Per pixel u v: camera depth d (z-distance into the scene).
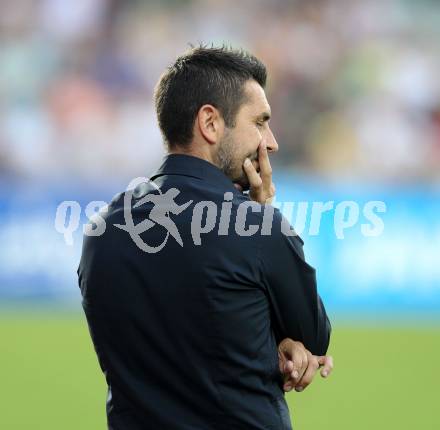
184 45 55.66
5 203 42.41
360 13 56.28
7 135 50.81
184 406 8.33
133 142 52.25
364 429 22.73
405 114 53.75
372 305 40.53
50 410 24.06
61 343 32.91
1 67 52.91
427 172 51.38
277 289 8.42
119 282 8.61
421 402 25.33
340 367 29.75
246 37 56.25
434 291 40.53
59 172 50.31
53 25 54.38
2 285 41.56
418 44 55.72
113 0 55.31
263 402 8.32
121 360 8.64
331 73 55.16
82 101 52.62
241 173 8.84
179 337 8.30
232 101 8.69
